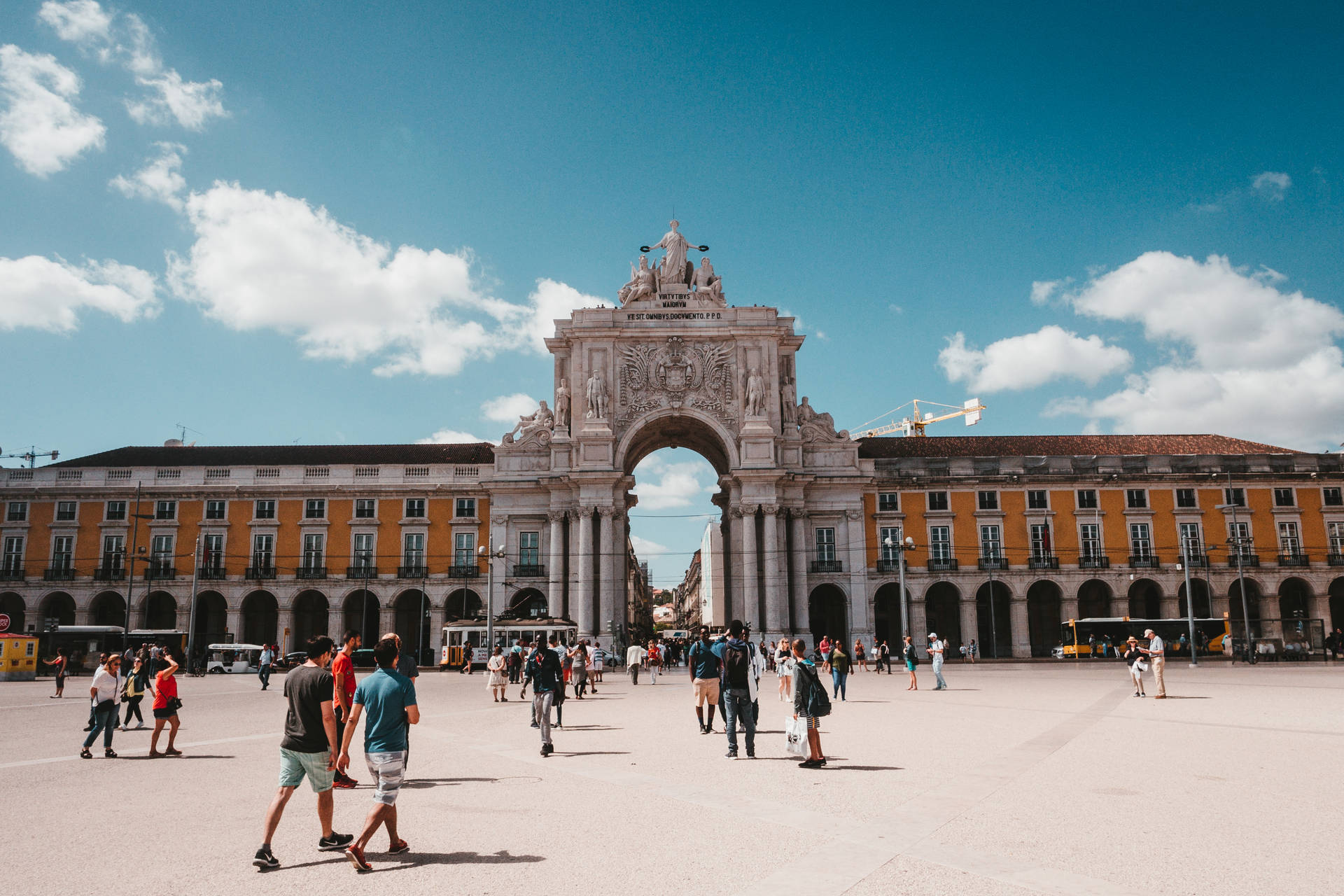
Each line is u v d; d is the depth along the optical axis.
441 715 13.31
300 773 4.91
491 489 32.50
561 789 6.92
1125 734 9.64
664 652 31.73
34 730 11.82
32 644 26.73
